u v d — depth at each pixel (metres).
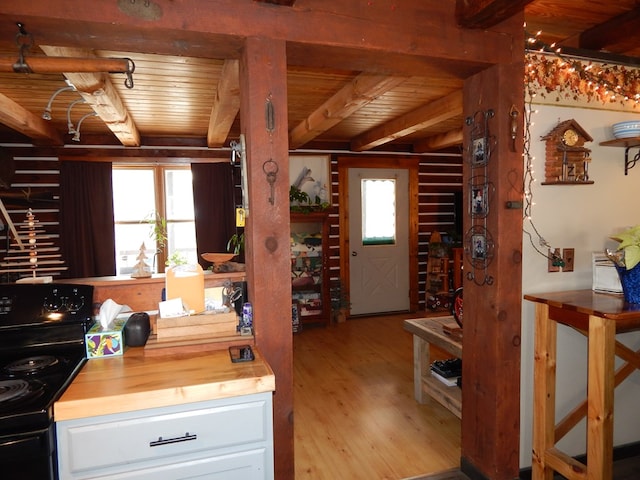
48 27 1.38
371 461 2.35
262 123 1.53
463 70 1.94
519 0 1.55
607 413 1.75
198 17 1.44
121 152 4.54
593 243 2.27
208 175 4.75
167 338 1.58
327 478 2.20
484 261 1.99
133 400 1.20
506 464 1.99
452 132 4.80
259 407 1.33
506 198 1.92
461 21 1.75
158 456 1.25
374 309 5.69
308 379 3.51
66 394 1.20
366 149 5.27
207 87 2.95
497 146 1.90
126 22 1.37
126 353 1.53
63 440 1.17
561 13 2.33
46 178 4.38
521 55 1.90
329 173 5.30
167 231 4.82
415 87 3.11
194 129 4.33
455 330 2.60
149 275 1.92
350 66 1.85
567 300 1.95
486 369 2.01
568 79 2.19
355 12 1.62
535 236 2.15
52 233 4.43
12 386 1.24
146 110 3.55
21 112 3.22
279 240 1.57
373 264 5.65
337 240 5.45
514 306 1.96
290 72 2.76
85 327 1.60
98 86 2.39
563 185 2.19
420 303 5.88
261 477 1.35
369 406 3.02
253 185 1.53
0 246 3.27
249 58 1.51
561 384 2.23
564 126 2.10
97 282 1.81
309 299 5.03
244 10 1.49
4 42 1.50
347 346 4.37
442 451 2.45
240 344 1.57
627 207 2.33
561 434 2.12
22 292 1.63
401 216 5.71
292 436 1.62
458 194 5.66
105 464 1.21
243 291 1.74
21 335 1.56
